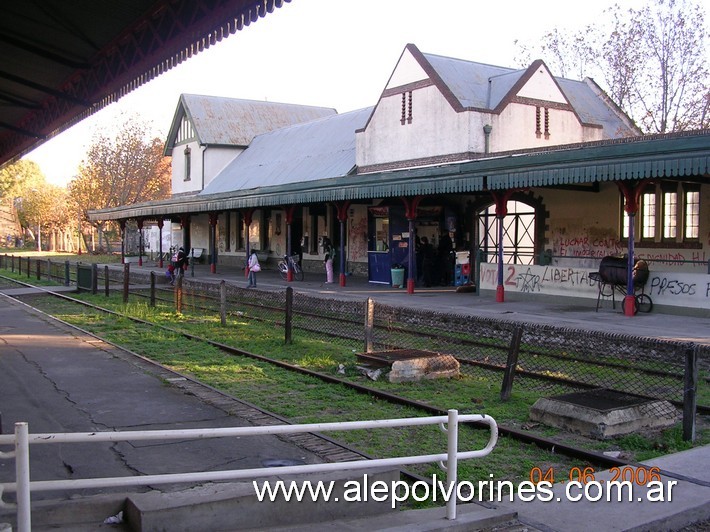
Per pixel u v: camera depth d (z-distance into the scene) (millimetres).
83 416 7625
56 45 11008
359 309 15703
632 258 15359
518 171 16625
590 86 33938
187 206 33656
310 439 6812
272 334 14344
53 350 12094
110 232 62625
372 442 6871
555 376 9906
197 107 44844
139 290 25516
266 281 27359
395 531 4523
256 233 38406
